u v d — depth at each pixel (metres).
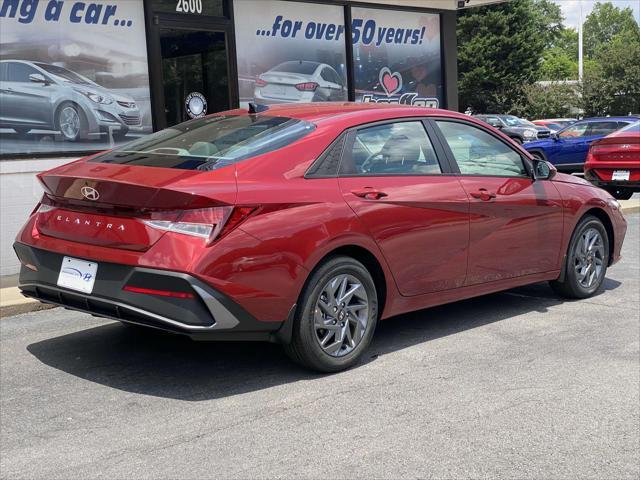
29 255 4.64
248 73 10.12
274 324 4.31
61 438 3.79
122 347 5.28
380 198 4.82
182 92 9.43
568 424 4.01
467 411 4.16
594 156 12.90
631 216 11.94
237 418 4.04
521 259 5.92
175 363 4.93
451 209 5.25
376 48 11.45
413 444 3.74
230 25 9.81
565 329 5.77
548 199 6.09
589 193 6.56
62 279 4.41
